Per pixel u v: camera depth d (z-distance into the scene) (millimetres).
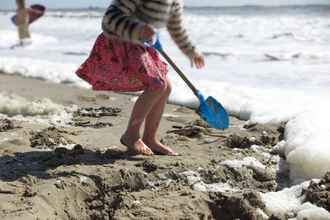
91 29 18375
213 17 18672
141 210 3238
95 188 3488
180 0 4270
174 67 4469
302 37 12125
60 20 23859
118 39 3977
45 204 3213
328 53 9852
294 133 4340
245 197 3355
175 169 3805
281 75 8102
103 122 5465
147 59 4023
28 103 5867
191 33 14133
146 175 3676
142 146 4160
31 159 4012
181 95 6770
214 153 4285
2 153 4172
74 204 3318
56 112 5863
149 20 3992
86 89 7492
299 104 5758
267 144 4539
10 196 3287
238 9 21734
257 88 7102
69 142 4566
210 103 4574
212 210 3324
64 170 3688
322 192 3332
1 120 5266
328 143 3904
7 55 12273
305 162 3775
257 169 3863
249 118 5766
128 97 6969
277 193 3498
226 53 10508
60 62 10469
